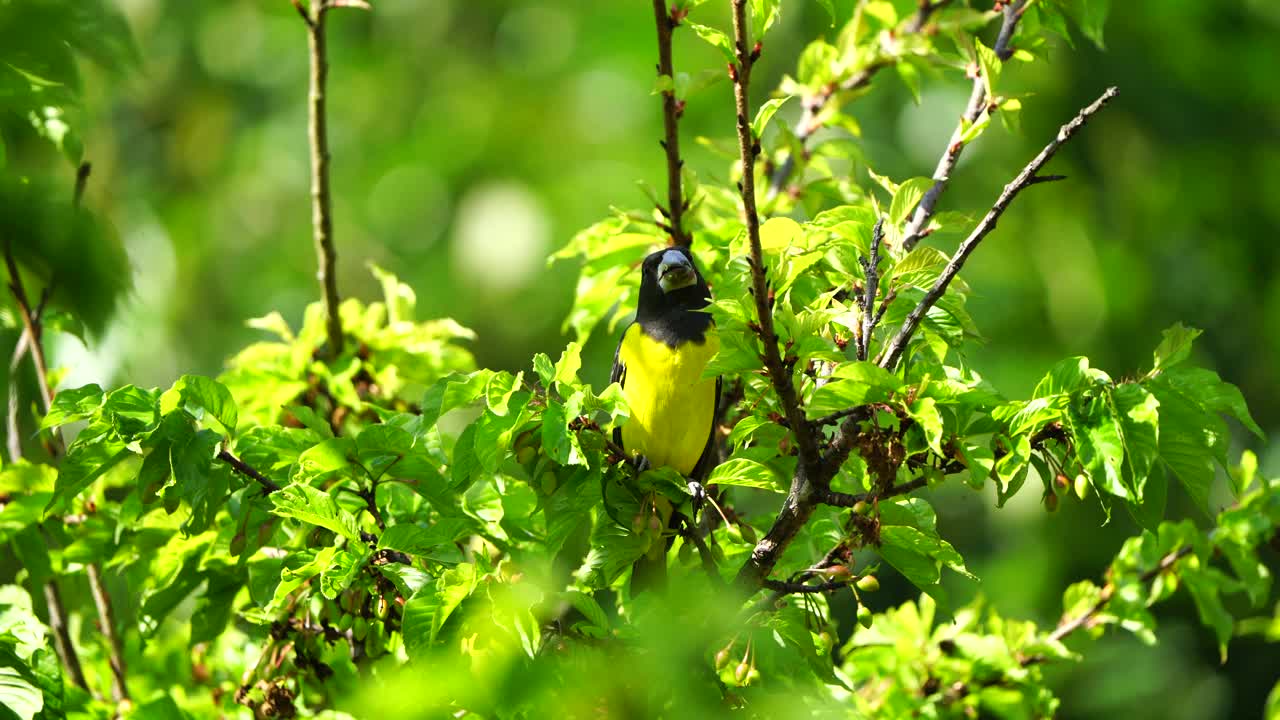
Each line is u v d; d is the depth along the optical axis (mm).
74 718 8555
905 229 8938
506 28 29484
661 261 9586
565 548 9516
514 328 27156
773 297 7664
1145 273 25422
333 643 8391
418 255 28516
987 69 8000
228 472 7668
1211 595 7844
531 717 7078
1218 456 7430
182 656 10055
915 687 8062
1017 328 24547
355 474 7895
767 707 7266
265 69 29141
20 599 8484
